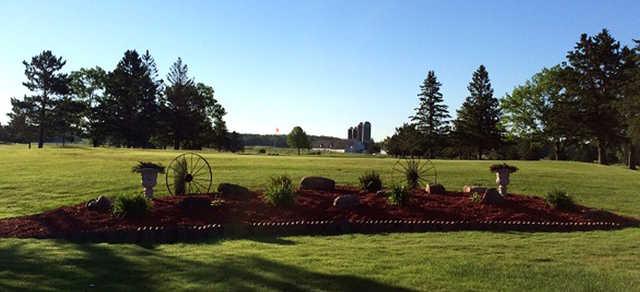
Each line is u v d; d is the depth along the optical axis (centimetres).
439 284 654
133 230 982
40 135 5966
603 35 4959
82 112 6594
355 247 894
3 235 965
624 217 1303
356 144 9644
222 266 732
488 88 6619
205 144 7644
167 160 2533
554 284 662
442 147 6912
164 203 1185
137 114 6606
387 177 1964
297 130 8412
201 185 1541
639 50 4322
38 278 670
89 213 1097
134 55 6738
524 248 903
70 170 1962
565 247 917
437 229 1110
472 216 1186
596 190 1827
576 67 5041
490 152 6806
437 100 7031
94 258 791
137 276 679
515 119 6144
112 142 7125
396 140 6469
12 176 1761
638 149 5725
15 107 5941
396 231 1093
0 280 659
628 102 4175
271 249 872
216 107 7875
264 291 614
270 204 1188
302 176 1875
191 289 620
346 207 1198
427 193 1428
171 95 6794
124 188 1538
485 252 860
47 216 1087
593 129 4869
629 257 836
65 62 6191
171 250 868
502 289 639
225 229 1036
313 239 989
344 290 622
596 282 673
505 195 1421
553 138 5819
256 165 2242
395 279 671
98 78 7112
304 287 630
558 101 5222
